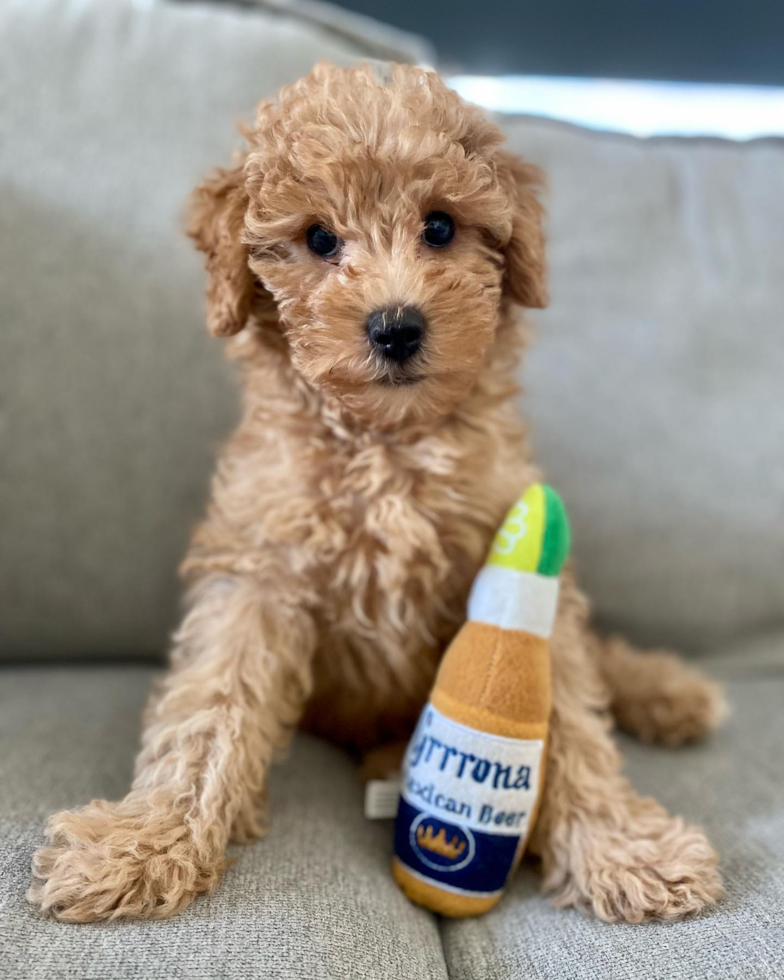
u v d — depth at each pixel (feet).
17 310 1.90
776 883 1.16
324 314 1.25
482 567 1.33
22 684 1.80
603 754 1.35
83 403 1.93
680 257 2.24
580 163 2.27
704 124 2.93
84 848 1.08
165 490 1.97
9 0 2.06
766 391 2.17
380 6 2.80
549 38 2.84
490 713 1.18
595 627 2.14
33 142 1.96
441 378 1.29
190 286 1.99
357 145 1.22
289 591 1.40
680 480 2.11
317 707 1.63
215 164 2.00
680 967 1.00
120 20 2.07
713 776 1.55
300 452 1.41
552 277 2.20
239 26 2.11
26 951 0.92
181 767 1.21
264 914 1.02
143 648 2.01
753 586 2.10
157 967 0.90
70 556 1.93
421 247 1.32
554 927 1.14
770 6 2.81
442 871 1.17
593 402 2.14
